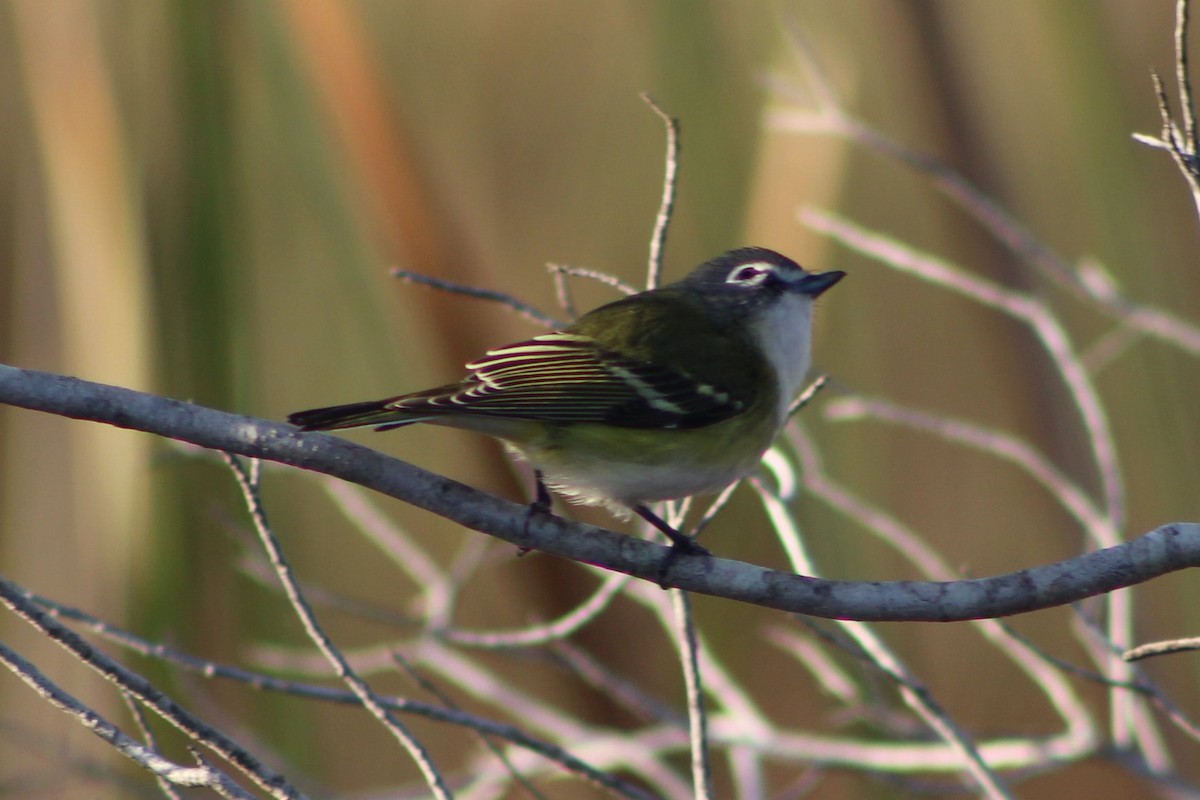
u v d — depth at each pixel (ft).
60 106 38.29
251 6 41.42
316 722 39.81
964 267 45.75
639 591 32.30
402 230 40.57
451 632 30.32
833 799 41.65
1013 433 44.86
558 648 33.37
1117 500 30.17
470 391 23.18
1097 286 36.29
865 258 47.65
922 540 44.98
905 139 47.39
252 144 47.60
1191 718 41.60
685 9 43.47
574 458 24.38
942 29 45.37
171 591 36.60
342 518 45.83
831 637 25.45
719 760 38.73
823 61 46.29
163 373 38.06
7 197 42.06
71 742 36.76
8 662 17.88
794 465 38.58
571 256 47.01
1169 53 48.42
